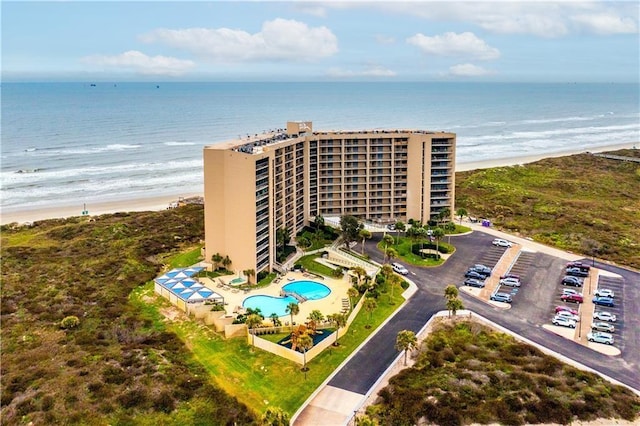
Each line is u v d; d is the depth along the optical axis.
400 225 145.38
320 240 142.62
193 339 93.19
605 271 126.44
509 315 102.44
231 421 69.12
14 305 106.88
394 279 111.50
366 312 102.81
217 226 121.94
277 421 62.00
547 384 76.75
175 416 69.94
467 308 105.50
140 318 100.88
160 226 165.62
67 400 72.44
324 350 88.62
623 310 104.88
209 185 120.06
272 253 122.75
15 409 70.69
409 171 158.00
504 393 74.44
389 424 68.31
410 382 77.69
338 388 77.94
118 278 121.62
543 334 94.50
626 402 72.56
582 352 88.06
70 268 127.75
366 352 88.12
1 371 80.50
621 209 192.00
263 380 80.00
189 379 78.56
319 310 102.81
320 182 155.12
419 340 91.62
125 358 84.38
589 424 68.69
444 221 161.12
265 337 91.44
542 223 168.62
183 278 115.81
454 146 158.62
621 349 89.25
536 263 131.88
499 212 182.75
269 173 118.31
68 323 96.38
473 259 134.50
